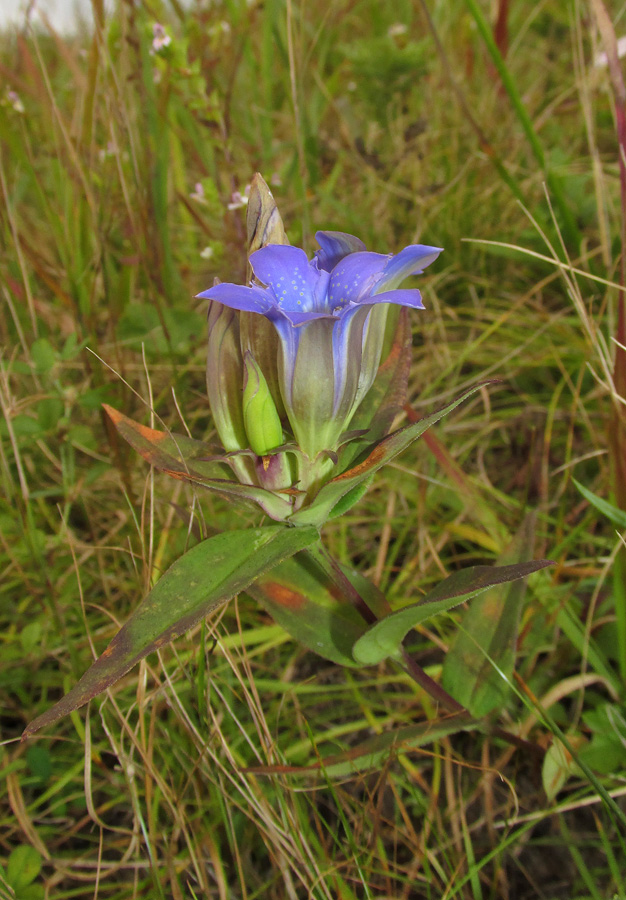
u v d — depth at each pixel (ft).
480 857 0.75
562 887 0.73
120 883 0.74
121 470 0.97
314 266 0.61
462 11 1.72
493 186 1.33
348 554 1.01
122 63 1.16
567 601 0.89
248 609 0.94
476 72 1.66
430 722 0.74
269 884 0.73
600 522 0.98
